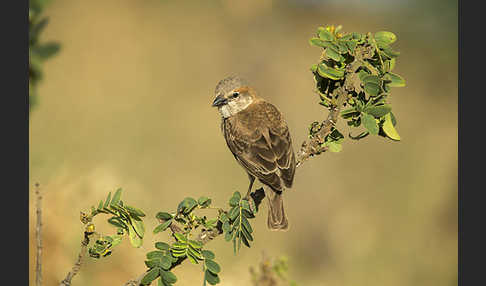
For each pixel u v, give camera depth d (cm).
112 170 1242
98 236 538
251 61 2259
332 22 2447
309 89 2128
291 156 794
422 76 2288
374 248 1447
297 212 1567
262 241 1405
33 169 1261
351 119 609
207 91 2125
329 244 1483
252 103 855
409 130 2062
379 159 1788
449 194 1592
